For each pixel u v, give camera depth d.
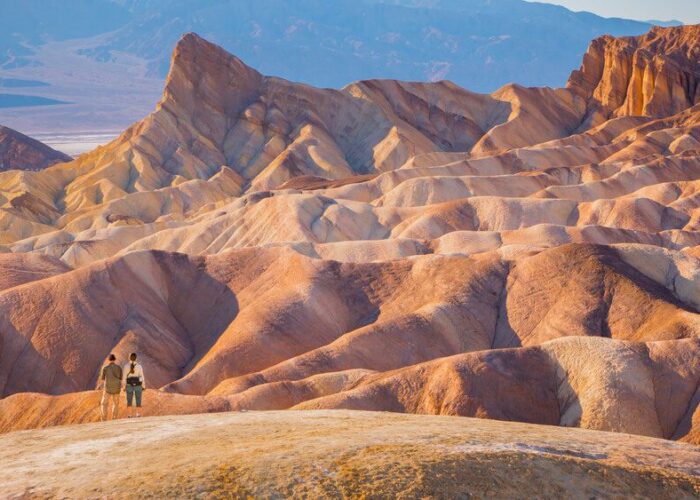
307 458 17.03
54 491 15.77
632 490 17.47
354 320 79.75
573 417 50.53
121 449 19.38
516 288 75.88
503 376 52.66
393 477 16.11
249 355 73.25
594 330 68.50
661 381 51.16
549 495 16.58
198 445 19.23
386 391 53.50
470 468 16.86
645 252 75.62
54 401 51.56
